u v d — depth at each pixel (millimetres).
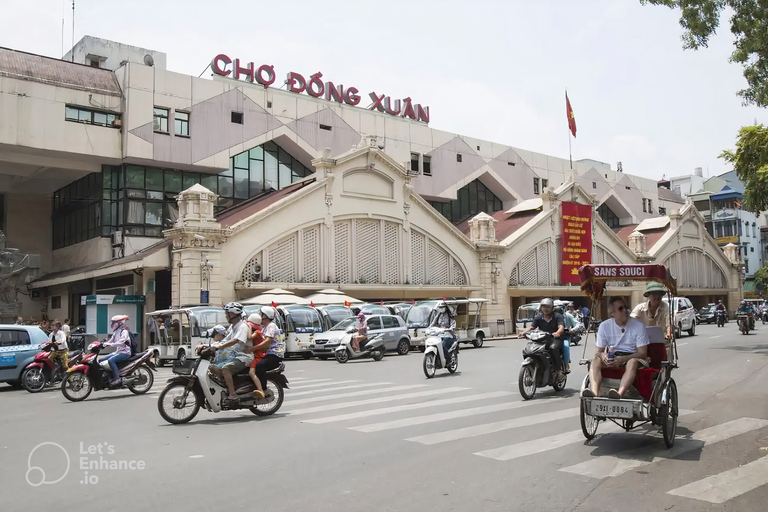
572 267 47719
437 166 48312
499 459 7527
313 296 31188
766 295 71375
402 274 37719
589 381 8609
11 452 8570
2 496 6406
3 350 17125
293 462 7520
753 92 18375
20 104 31531
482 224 42625
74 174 36719
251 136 38438
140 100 34281
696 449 8047
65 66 34125
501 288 42656
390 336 27172
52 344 17531
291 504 5922
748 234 77438
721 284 64875
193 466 7445
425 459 7551
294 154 41781
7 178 38156
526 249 44781
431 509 5730
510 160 54031
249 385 11047
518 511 5660
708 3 16453
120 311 30891
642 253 54000
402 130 46469
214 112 36969
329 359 26859
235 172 39219
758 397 12344
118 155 34125
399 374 18344
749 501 5926
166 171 36438
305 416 10922
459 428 9469
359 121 44125
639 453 7828
